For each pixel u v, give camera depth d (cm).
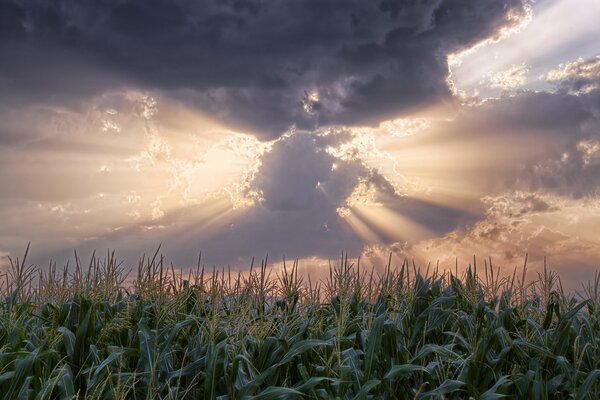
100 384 540
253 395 580
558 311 761
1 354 537
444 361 643
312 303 775
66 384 512
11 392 511
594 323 735
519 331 739
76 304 734
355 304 800
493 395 550
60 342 662
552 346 700
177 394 570
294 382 649
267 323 654
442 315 735
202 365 623
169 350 657
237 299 767
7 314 684
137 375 609
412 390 599
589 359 671
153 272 812
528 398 617
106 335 658
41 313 761
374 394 609
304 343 584
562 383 646
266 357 619
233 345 609
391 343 666
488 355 668
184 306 802
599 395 612
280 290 814
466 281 803
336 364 588
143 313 736
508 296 813
